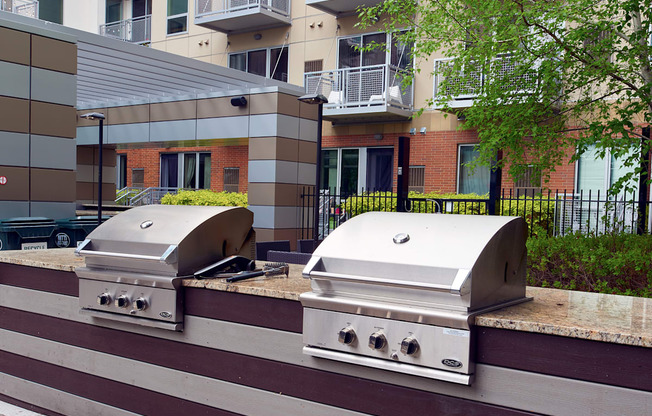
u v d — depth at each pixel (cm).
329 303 238
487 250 219
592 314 221
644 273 500
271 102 1036
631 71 591
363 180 1566
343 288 239
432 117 1466
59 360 345
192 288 290
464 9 644
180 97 1163
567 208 1050
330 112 1488
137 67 1044
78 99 1342
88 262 321
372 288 231
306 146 1099
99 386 327
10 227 668
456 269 210
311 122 1108
